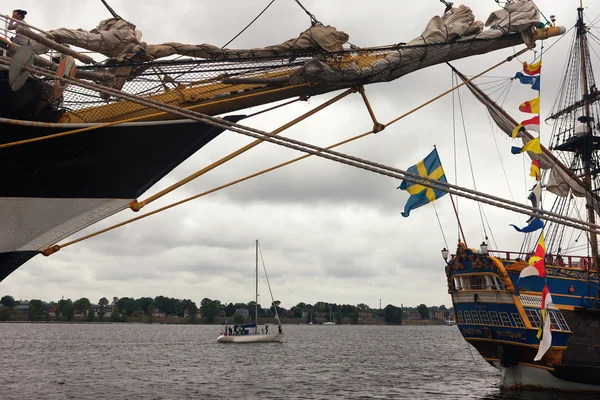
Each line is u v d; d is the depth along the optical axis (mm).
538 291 30578
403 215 21422
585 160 38312
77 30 12789
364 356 77312
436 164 25766
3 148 11953
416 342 132875
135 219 13078
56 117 12375
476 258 31531
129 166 12922
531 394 31078
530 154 20078
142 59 13008
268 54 13789
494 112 20719
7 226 12148
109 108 12734
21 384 41656
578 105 39719
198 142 13375
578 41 40562
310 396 35062
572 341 30266
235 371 53594
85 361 65125
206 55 13805
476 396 33594
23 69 10367
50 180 12406
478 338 32969
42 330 196125
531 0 15242
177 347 97875
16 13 12477
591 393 30953
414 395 34875
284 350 91562
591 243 35781
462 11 14797
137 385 41438
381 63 14023
